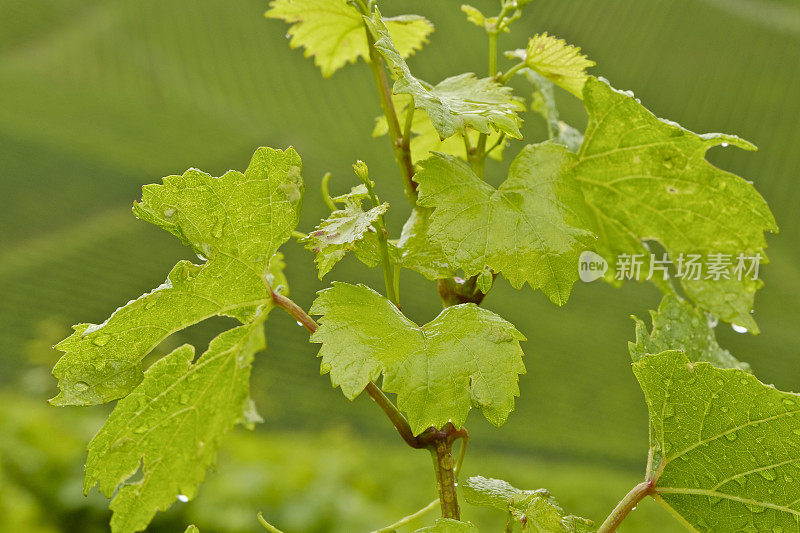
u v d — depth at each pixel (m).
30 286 23.67
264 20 49.25
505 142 1.42
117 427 0.98
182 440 1.05
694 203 1.22
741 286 1.28
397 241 1.08
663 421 1.00
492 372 0.88
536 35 1.16
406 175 1.13
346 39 1.44
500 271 0.96
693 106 38.75
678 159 1.16
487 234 0.97
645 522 9.66
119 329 0.95
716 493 1.01
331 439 11.05
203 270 0.97
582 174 1.24
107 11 46.62
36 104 35.84
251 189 0.95
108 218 28.33
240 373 1.09
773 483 0.97
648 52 41.28
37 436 5.77
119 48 43.25
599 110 1.15
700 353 1.23
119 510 1.02
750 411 0.94
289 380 21.17
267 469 6.40
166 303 0.97
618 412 21.44
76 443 6.08
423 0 45.22
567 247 0.99
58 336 13.84
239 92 41.50
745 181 1.16
